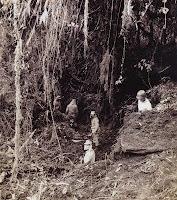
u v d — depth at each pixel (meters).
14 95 8.75
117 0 8.83
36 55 8.66
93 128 8.80
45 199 6.23
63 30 8.73
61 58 9.44
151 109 8.19
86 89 10.62
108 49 9.12
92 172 6.73
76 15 8.41
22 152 7.62
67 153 8.16
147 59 10.16
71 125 9.63
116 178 6.23
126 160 6.72
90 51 9.78
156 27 9.57
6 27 8.59
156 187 5.69
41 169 7.32
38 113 9.12
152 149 6.60
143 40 9.71
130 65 10.23
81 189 6.27
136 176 6.11
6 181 6.83
